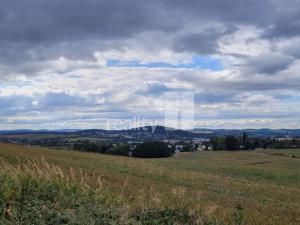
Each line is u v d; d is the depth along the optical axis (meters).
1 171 11.96
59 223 8.59
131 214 9.84
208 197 20.73
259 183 33.16
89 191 11.48
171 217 10.06
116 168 34.50
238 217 12.31
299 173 42.78
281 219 16.05
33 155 33.38
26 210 9.04
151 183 24.64
